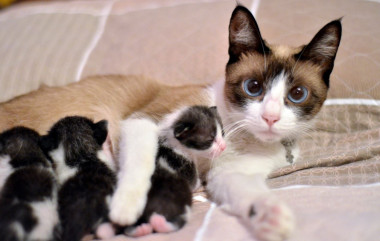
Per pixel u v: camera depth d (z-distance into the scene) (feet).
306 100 1.78
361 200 1.56
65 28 2.55
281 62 1.80
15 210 1.45
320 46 1.80
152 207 1.58
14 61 2.40
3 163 1.58
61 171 1.61
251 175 1.73
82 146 1.67
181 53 2.36
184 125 1.76
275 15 2.37
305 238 1.40
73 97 1.96
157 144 1.74
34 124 1.87
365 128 2.10
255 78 1.80
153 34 2.45
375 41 2.19
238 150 1.89
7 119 1.86
